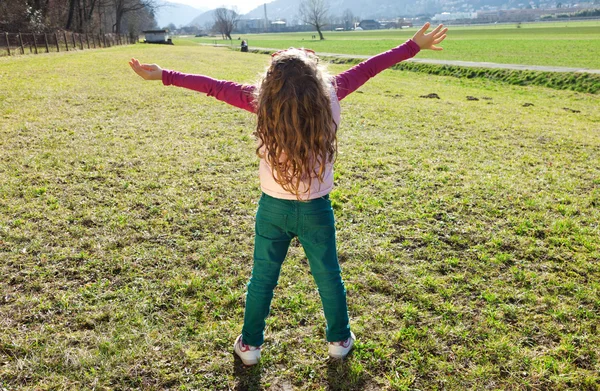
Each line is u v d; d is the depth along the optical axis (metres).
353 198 5.37
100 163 6.36
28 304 3.24
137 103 11.21
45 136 7.68
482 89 23.59
